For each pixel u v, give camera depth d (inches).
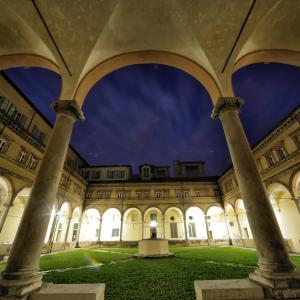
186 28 275.9
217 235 1093.8
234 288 140.1
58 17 251.0
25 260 152.6
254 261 357.7
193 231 1129.4
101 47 285.7
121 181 1153.4
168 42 300.4
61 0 242.5
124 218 1154.0
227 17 260.1
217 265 322.3
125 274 262.7
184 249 769.6
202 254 529.3
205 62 283.1
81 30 264.4
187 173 1293.1
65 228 898.1
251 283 151.9
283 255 153.4
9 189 565.3
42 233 170.9
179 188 1140.5
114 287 198.8
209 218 1151.0
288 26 268.1
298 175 572.4
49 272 288.5
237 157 205.9
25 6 237.9
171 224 1145.4
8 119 555.2
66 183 887.7
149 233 1125.7
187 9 263.7
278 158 644.7
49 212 181.8
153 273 266.7
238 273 252.1
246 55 291.1
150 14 272.7
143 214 1080.8
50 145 210.4
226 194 1039.6
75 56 269.7
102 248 944.3
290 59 302.8
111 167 1272.1
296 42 284.8
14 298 130.4
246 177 192.1
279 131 631.8
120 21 272.2
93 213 1178.0
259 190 183.3
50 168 196.4
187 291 181.3
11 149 578.6
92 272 281.1
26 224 166.7
